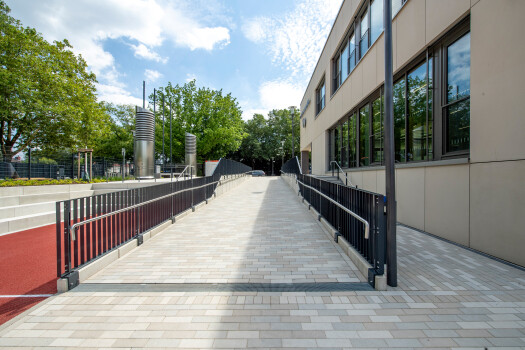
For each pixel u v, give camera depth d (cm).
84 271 355
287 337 230
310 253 456
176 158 3488
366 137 984
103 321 259
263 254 454
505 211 402
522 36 376
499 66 411
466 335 230
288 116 5512
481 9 443
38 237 640
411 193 651
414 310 271
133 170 1806
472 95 464
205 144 3388
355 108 1088
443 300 290
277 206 970
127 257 444
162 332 240
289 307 280
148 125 1759
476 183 455
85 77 2100
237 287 330
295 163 1617
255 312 271
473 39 461
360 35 1026
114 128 4212
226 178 1484
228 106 3597
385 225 341
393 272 323
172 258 438
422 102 646
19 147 1891
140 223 538
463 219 485
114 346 222
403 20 696
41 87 1773
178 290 324
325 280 347
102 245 445
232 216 788
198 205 921
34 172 1218
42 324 255
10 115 1683
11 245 571
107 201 434
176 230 624
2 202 776
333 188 568
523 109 374
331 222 592
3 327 251
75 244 351
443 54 567
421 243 507
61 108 1738
